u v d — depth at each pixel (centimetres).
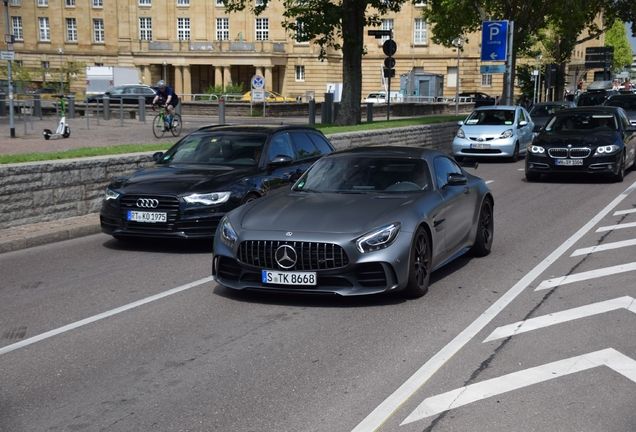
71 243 1095
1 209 1116
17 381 539
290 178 1115
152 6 8106
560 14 4344
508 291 776
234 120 3975
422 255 757
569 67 6631
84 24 8262
